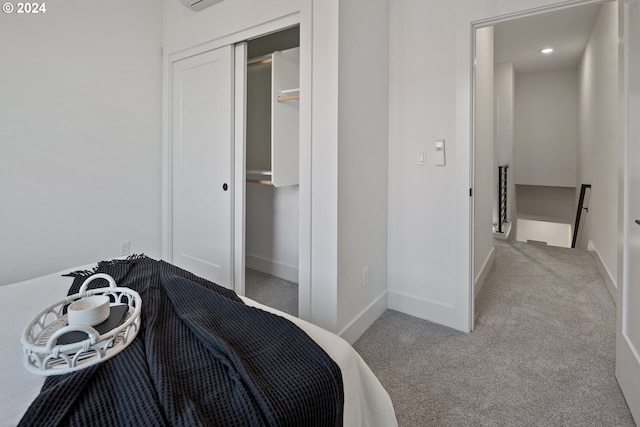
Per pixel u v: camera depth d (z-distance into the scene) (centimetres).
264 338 90
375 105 233
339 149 195
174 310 105
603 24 360
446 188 229
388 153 252
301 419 68
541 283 318
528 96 659
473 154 222
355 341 214
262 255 341
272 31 226
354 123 209
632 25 151
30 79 225
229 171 259
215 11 255
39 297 120
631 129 153
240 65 249
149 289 118
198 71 274
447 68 223
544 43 477
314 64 200
